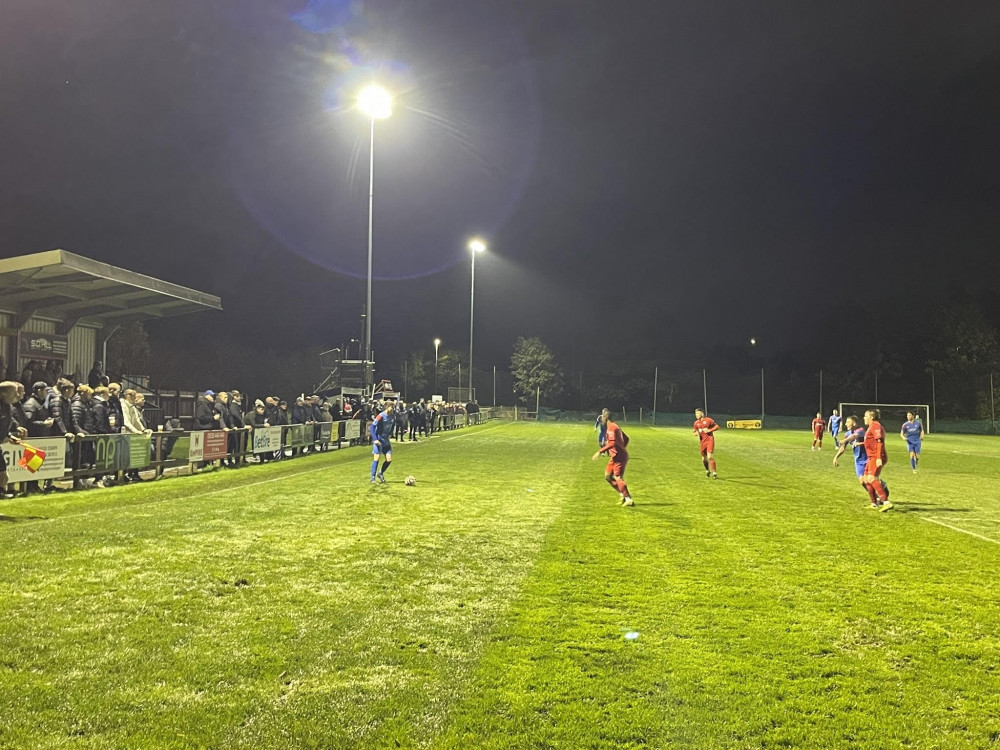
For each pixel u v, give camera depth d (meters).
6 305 20.41
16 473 11.25
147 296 21.22
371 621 5.56
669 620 5.71
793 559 8.01
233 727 3.81
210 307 23.33
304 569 7.15
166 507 10.91
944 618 5.90
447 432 36.50
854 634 5.47
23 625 5.27
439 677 4.51
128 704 4.04
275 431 19.75
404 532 9.20
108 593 6.14
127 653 4.78
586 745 3.71
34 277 18.28
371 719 3.93
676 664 4.80
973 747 3.77
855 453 12.55
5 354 20.45
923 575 7.36
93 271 17.67
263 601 6.04
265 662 4.69
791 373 71.62
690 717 4.04
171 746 3.60
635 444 30.61
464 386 70.12
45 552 7.59
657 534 9.35
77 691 4.18
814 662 4.89
